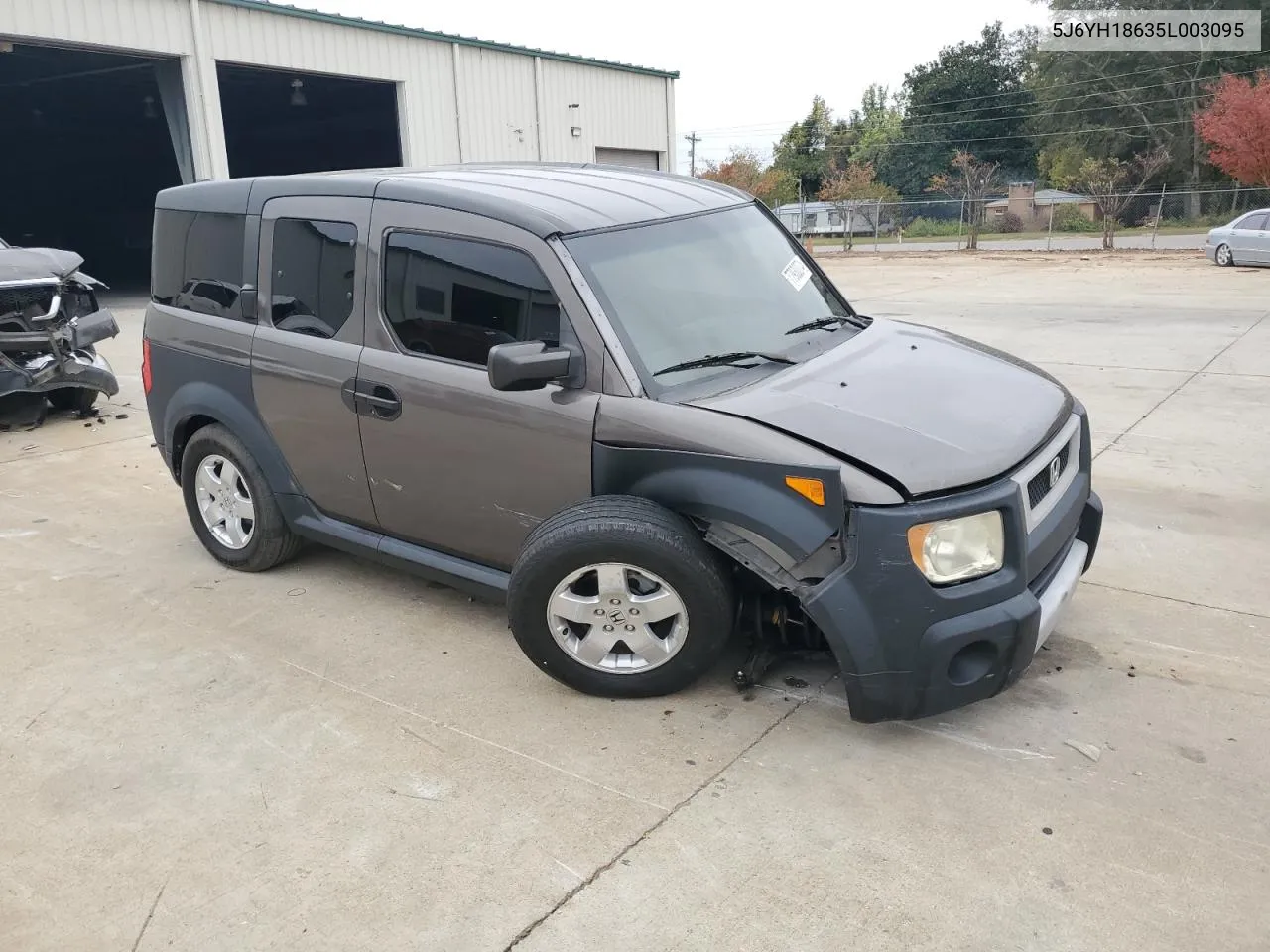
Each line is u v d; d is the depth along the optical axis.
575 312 3.51
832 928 2.52
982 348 4.29
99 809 3.12
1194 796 3.00
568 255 3.57
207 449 4.85
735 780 3.15
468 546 4.02
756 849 2.83
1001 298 16.53
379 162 33.16
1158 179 52.28
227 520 4.93
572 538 3.39
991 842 2.82
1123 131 52.12
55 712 3.70
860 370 3.67
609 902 2.64
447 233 3.85
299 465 4.48
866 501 2.99
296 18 19.31
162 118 28.67
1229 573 4.64
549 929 2.56
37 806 3.14
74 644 4.25
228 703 3.73
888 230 45.28
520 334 3.66
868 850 2.81
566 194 3.98
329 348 4.21
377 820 3.02
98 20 16.47
